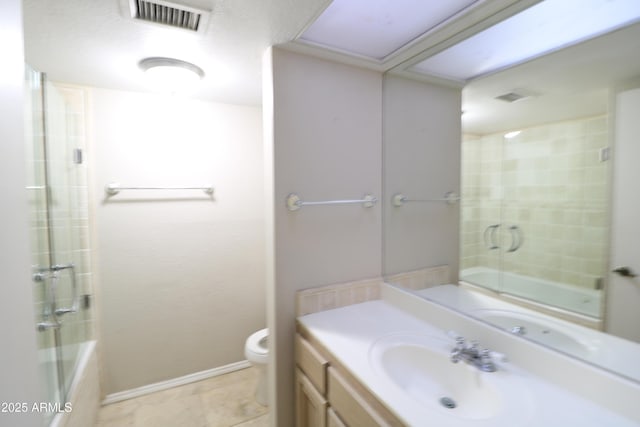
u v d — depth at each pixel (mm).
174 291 2043
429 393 1066
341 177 1532
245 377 2182
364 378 934
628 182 804
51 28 1154
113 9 1040
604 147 849
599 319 855
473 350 1048
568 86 930
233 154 2178
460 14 1116
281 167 1371
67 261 1551
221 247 2172
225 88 1833
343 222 1555
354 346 1137
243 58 1441
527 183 1050
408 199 1551
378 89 1618
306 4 1021
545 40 985
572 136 922
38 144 1225
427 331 1277
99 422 1729
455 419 761
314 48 1354
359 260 1615
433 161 1426
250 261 2271
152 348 1996
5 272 594
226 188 2166
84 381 1559
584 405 808
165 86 1703
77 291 1688
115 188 1835
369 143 1609
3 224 591
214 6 1027
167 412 1820
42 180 1251
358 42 1357
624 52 805
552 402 821
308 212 1454
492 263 1171
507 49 1107
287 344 1440
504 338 1045
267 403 1896
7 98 609
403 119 1554
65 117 1618
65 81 1688
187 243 2066
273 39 1264
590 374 824
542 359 934
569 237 930
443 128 1375
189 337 2102
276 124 1349
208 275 2141
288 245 1414
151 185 1945
